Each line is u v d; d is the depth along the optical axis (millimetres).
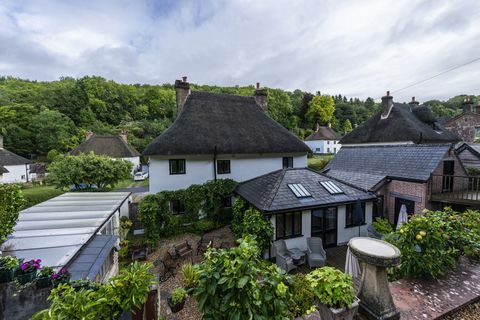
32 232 7316
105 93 62344
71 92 57375
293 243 9977
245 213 10461
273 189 10469
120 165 16125
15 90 56094
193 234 13070
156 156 13273
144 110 66312
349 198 10570
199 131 14508
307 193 10422
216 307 2381
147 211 11938
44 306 3625
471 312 3420
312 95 64688
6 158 32312
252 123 16953
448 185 11938
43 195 15547
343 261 9391
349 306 2695
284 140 16641
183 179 13938
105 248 6609
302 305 3443
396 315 3070
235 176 15273
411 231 4367
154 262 9836
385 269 3166
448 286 3957
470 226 5027
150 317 2973
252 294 2305
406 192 11773
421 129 20484
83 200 12211
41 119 43875
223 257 2549
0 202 5195
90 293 2592
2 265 3715
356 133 24422
